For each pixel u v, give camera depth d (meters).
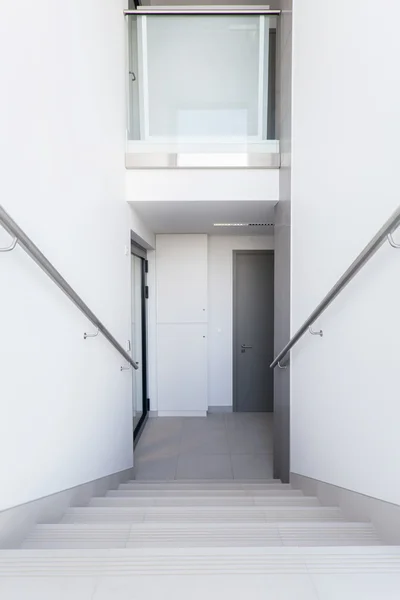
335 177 1.81
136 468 3.27
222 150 2.80
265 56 2.77
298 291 2.28
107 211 2.30
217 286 4.62
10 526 1.24
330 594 0.91
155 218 3.42
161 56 2.79
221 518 1.60
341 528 1.43
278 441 2.77
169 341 4.47
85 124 1.92
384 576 0.97
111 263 2.39
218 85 2.81
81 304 1.65
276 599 0.89
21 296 1.31
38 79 1.42
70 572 0.97
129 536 1.31
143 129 2.81
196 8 2.71
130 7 3.32
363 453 1.56
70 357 1.73
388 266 1.38
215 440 3.87
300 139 2.22
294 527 1.41
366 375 1.54
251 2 4.34
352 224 1.67
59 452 1.61
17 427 1.29
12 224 1.05
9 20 1.22
